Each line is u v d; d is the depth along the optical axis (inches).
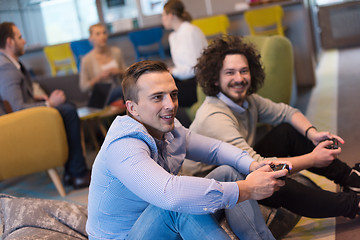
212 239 55.4
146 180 53.5
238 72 84.4
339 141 84.3
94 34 184.1
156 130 62.6
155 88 58.9
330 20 330.0
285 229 79.0
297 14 216.8
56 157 122.5
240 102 87.9
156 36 240.7
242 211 66.8
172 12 153.4
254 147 92.0
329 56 298.7
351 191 74.8
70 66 262.8
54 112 119.6
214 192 53.7
